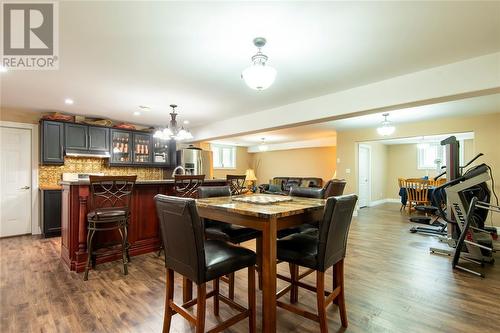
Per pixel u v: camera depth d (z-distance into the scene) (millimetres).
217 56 2479
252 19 1884
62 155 4590
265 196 2672
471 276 2666
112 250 2959
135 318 1894
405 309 2023
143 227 3412
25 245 3811
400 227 4973
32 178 4531
